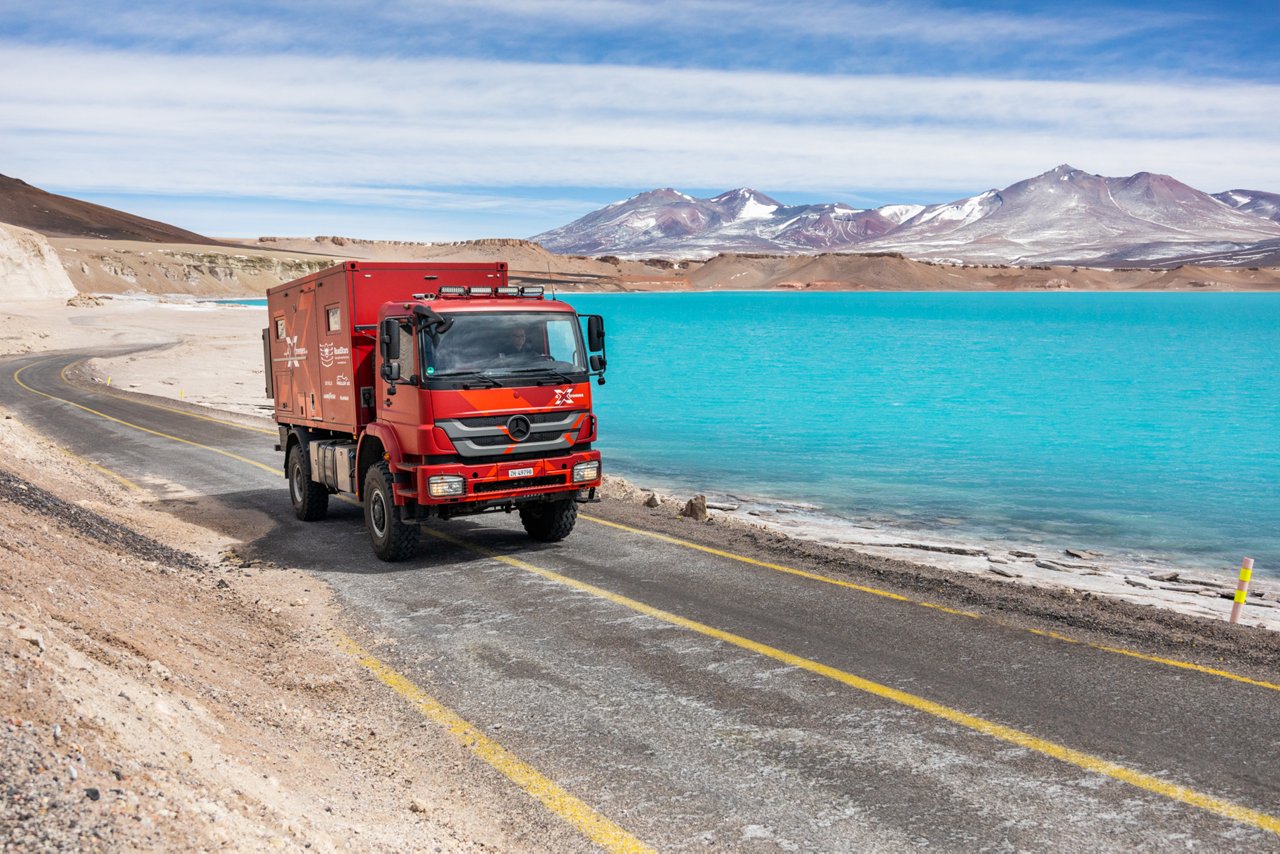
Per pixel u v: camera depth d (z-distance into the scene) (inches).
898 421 1726.1
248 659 323.3
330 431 596.7
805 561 493.0
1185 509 968.9
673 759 259.0
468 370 467.8
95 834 139.8
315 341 570.6
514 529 582.6
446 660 342.0
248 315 4731.8
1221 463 1299.2
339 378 539.8
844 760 256.2
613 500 719.1
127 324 3986.2
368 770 249.3
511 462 477.4
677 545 531.8
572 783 245.8
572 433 495.8
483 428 467.5
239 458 933.8
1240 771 246.7
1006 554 722.8
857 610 399.5
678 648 351.9
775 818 225.5
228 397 1793.8
